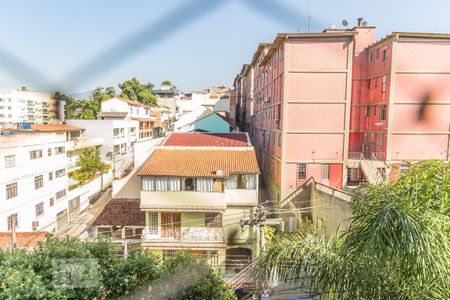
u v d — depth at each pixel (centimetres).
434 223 537
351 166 2127
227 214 1653
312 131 2091
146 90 5981
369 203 629
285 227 1909
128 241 1481
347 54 2044
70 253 760
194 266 838
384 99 2177
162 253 1612
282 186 2122
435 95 2100
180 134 2683
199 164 1714
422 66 2080
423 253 487
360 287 529
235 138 2444
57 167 2267
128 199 1925
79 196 2570
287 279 670
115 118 3900
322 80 2067
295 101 2081
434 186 609
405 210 527
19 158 1864
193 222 1638
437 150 2123
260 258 722
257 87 3553
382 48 2212
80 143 2956
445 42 2070
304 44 2050
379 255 505
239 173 1631
